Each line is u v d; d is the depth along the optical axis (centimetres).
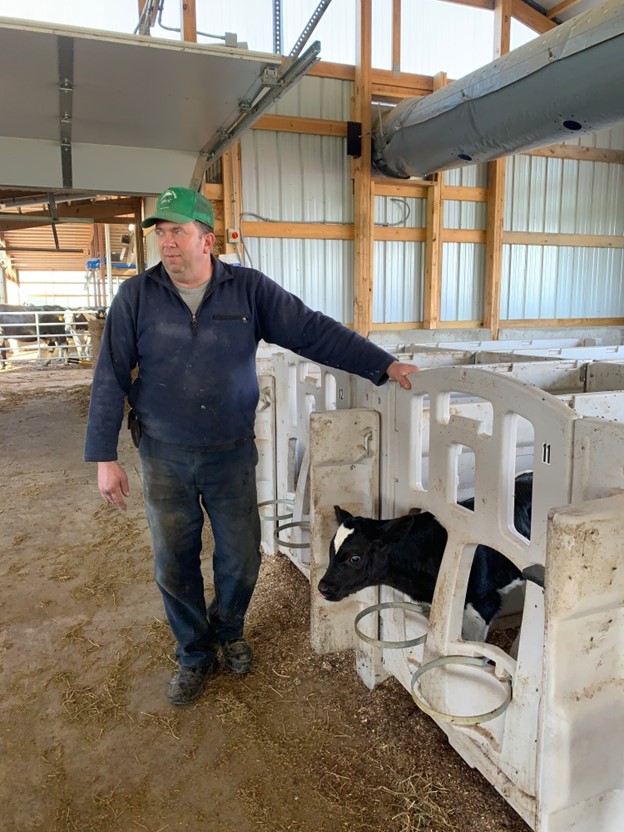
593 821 117
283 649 216
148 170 491
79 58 314
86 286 1753
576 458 116
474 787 153
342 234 719
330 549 176
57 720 183
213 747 171
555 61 409
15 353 1288
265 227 689
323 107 695
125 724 181
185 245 159
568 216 837
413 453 171
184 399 172
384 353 176
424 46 719
